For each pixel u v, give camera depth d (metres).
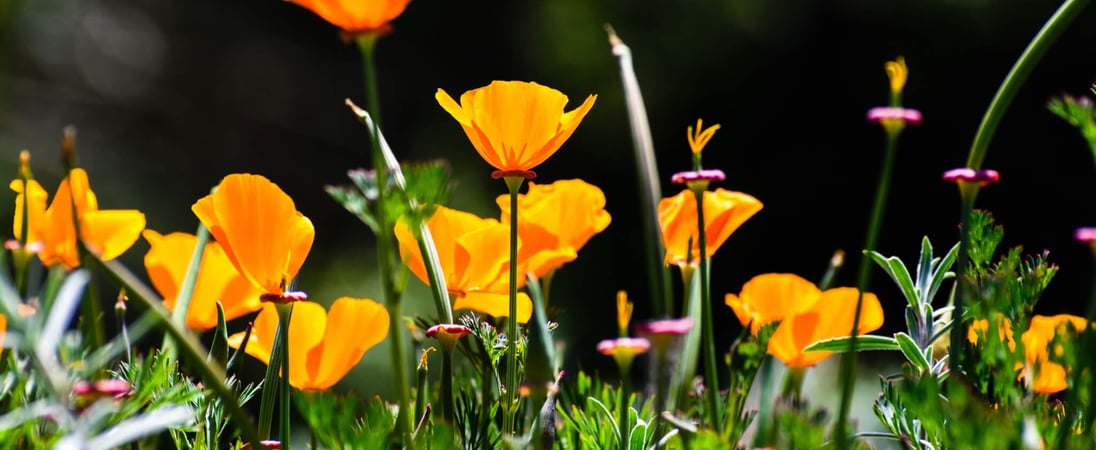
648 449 1.78
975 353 1.75
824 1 12.15
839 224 12.35
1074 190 11.13
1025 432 1.67
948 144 11.88
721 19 12.36
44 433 1.73
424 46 15.58
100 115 13.47
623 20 12.77
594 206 1.87
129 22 14.45
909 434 1.76
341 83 15.27
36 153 12.45
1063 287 10.23
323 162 14.80
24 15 13.16
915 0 11.58
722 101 12.57
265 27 15.47
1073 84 11.26
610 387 1.86
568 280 11.78
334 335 1.82
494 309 1.81
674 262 1.85
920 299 1.80
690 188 1.77
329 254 12.48
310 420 1.69
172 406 1.74
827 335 1.85
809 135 12.51
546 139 1.75
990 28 11.33
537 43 13.59
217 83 14.62
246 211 1.74
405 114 15.25
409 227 1.68
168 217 13.12
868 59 12.10
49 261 1.80
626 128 12.46
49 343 1.63
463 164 13.27
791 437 1.69
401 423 1.71
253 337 1.83
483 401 1.80
